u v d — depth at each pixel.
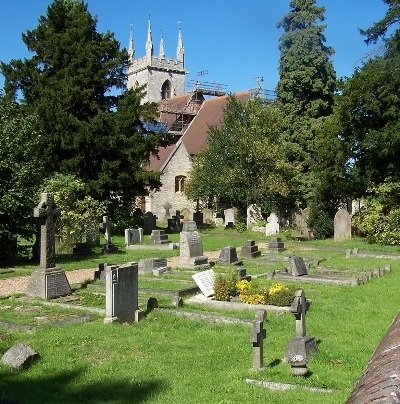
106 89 40.69
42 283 15.16
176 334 11.49
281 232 39.69
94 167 38.66
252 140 40.94
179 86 75.19
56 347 10.34
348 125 33.25
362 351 9.92
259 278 18.86
